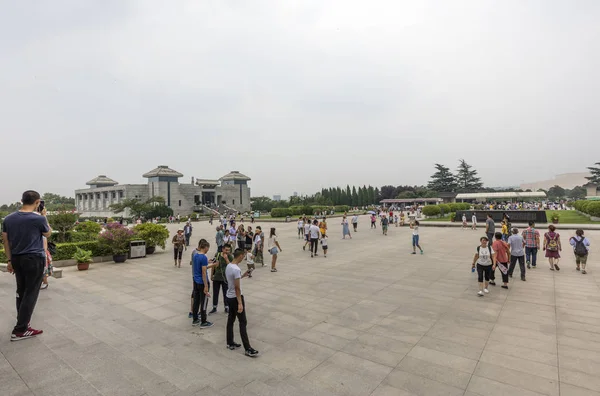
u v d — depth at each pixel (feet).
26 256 16.89
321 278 37.14
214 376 15.07
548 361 16.70
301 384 14.58
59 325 20.66
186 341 19.34
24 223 16.81
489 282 32.94
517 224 99.09
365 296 29.48
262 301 28.19
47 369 14.52
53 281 36.83
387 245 65.10
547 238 38.55
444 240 70.44
